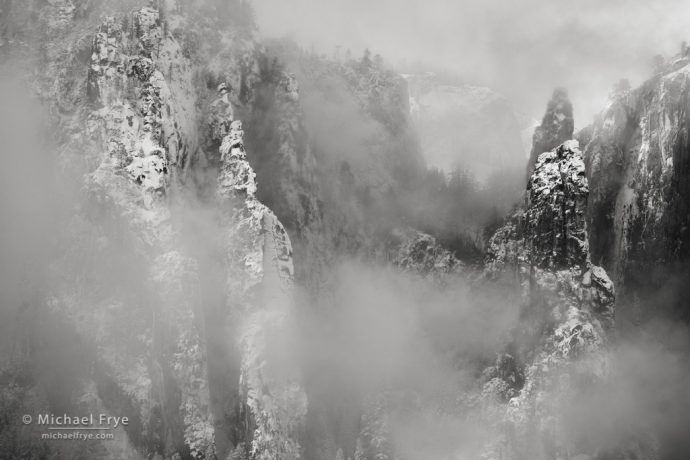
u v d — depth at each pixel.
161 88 156.00
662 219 157.00
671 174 157.00
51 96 158.12
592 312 144.25
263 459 137.38
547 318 145.50
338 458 147.38
